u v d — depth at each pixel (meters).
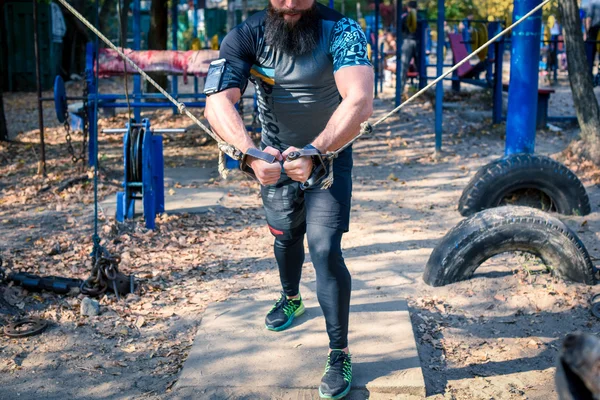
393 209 6.65
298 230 3.54
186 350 3.77
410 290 4.48
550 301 4.25
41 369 3.57
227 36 3.07
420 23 13.78
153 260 5.21
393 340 3.67
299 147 3.31
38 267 5.03
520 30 6.44
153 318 4.17
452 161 8.83
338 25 2.97
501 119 11.34
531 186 6.13
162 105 9.00
